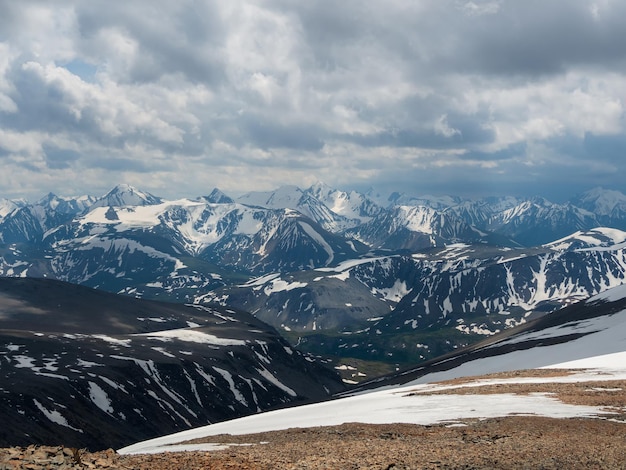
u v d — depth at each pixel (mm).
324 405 87500
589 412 52688
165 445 53594
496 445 38812
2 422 142500
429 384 98188
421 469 31828
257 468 30672
